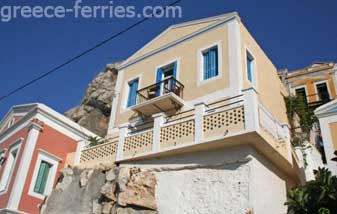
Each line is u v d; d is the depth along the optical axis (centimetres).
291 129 1817
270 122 1130
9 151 1792
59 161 1750
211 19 1658
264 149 1070
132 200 1107
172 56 1738
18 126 1877
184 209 1075
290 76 2597
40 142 1694
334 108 1291
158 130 1282
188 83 1548
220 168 1074
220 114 1116
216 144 1091
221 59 1480
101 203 1227
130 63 1966
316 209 927
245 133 1008
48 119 1778
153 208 1129
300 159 1307
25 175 1577
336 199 905
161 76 1725
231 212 973
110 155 1419
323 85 2438
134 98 1795
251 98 1065
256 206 956
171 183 1159
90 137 1769
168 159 1216
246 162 1028
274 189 1105
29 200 1555
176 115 1468
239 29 1531
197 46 1638
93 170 1391
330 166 1188
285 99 1950
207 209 1026
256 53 1656
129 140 1377
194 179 1111
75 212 1301
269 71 1802
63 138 1819
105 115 3291
